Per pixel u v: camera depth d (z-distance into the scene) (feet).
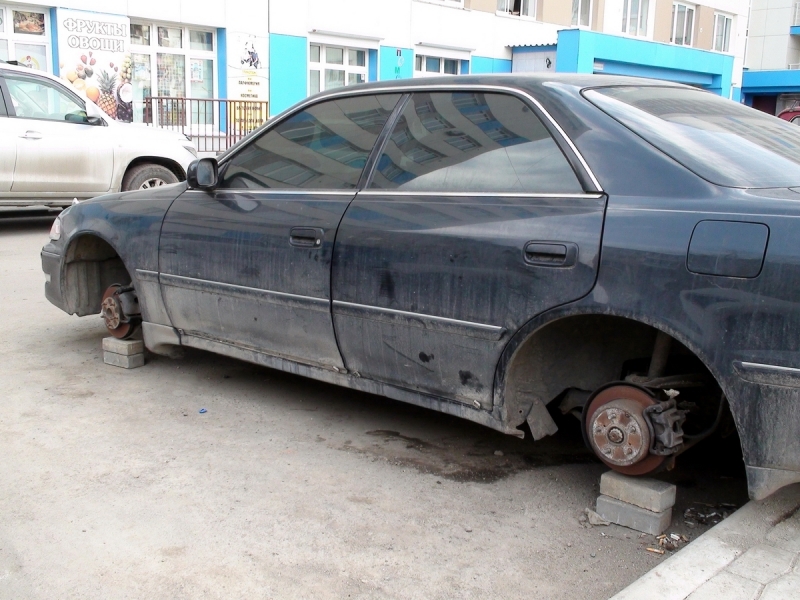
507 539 10.16
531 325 10.33
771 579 8.48
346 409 14.76
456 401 11.58
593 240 9.80
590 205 10.03
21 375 16.38
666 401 10.04
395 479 11.87
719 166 9.73
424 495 11.36
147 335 16.21
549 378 11.34
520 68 83.05
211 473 11.98
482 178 11.25
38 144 33.06
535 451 12.96
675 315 9.17
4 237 34.71
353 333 12.37
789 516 9.85
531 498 11.30
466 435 13.60
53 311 21.75
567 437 13.57
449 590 9.03
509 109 11.40
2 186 32.50
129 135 35.83
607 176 10.06
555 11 86.22
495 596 8.92
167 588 9.04
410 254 11.47
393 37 71.46
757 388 8.69
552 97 10.97
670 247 9.21
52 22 51.11
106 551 9.80
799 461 8.66
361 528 10.41
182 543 10.00
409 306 11.53
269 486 11.58
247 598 8.85
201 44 59.77
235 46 60.44
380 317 11.90
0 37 49.60
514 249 10.42
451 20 76.18
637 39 86.89
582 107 10.72
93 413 14.35
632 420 10.08
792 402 8.53
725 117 11.54
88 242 17.38
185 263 14.76
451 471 12.17
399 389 12.25
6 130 32.27
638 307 9.43
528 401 11.23
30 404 14.74
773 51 131.54
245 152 14.52
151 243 15.39
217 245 14.12
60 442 13.04
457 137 11.80
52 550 9.80
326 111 13.64
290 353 13.52
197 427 13.79
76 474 11.88
